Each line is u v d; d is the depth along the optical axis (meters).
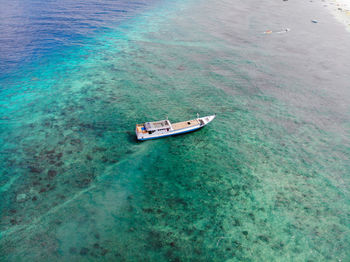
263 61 65.69
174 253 24.44
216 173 33.72
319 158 36.50
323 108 47.50
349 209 29.30
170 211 28.58
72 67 61.56
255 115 45.44
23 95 50.25
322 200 30.33
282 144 39.00
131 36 80.38
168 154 36.75
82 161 35.16
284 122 43.72
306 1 127.81
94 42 75.56
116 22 91.94
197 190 31.27
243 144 38.88
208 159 36.00
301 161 35.97
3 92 50.94
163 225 27.03
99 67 61.88
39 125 41.97
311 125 43.09
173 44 75.38
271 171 34.22
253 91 52.72
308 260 24.23
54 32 81.12
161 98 49.84
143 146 38.09
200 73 59.41
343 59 66.69
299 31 86.25
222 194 30.78
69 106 47.16
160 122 39.28
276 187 31.91
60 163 34.72
